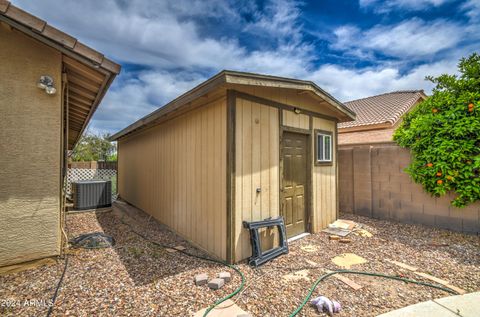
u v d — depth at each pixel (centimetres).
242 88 330
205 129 378
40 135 289
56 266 294
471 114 413
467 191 409
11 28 272
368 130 856
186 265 312
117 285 253
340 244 394
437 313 209
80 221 551
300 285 261
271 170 373
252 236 325
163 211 536
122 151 959
